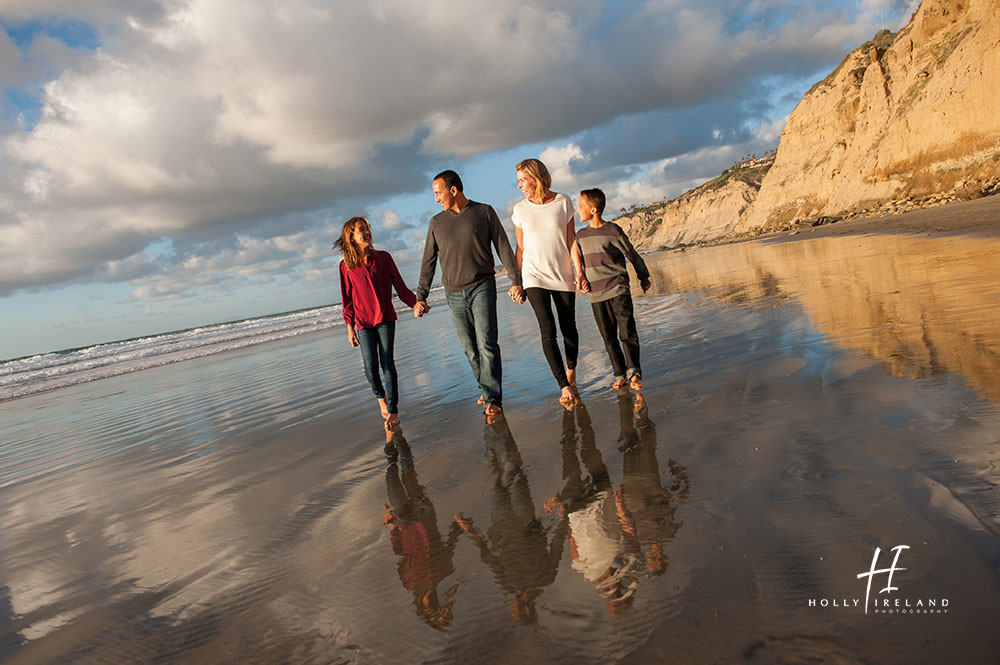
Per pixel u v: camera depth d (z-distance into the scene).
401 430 4.34
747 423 3.04
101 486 4.20
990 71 34.41
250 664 1.72
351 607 1.95
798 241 27.81
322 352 12.46
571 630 1.60
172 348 23.22
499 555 2.12
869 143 50.38
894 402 2.89
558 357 4.29
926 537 1.70
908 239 14.18
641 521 2.17
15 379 18.31
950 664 1.25
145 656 1.86
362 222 4.59
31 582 2.61
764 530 1.92
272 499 3.24
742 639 1.44
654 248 148.00
